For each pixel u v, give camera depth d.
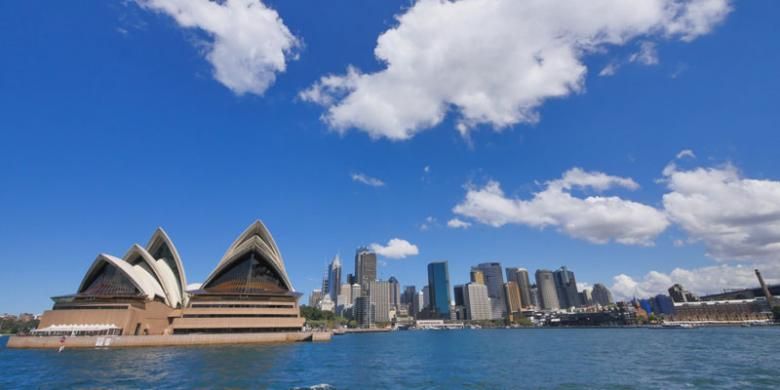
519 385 33.25
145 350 71.56
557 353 64.88
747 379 34.00
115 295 90.31
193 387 32.38
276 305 103.44
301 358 57.69
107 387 32.62
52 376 38.62
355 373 41.22
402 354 66.62
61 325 81.56
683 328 186.62
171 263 112.31
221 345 85.94
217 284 106.00
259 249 109.25
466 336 164.75
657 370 40.88
